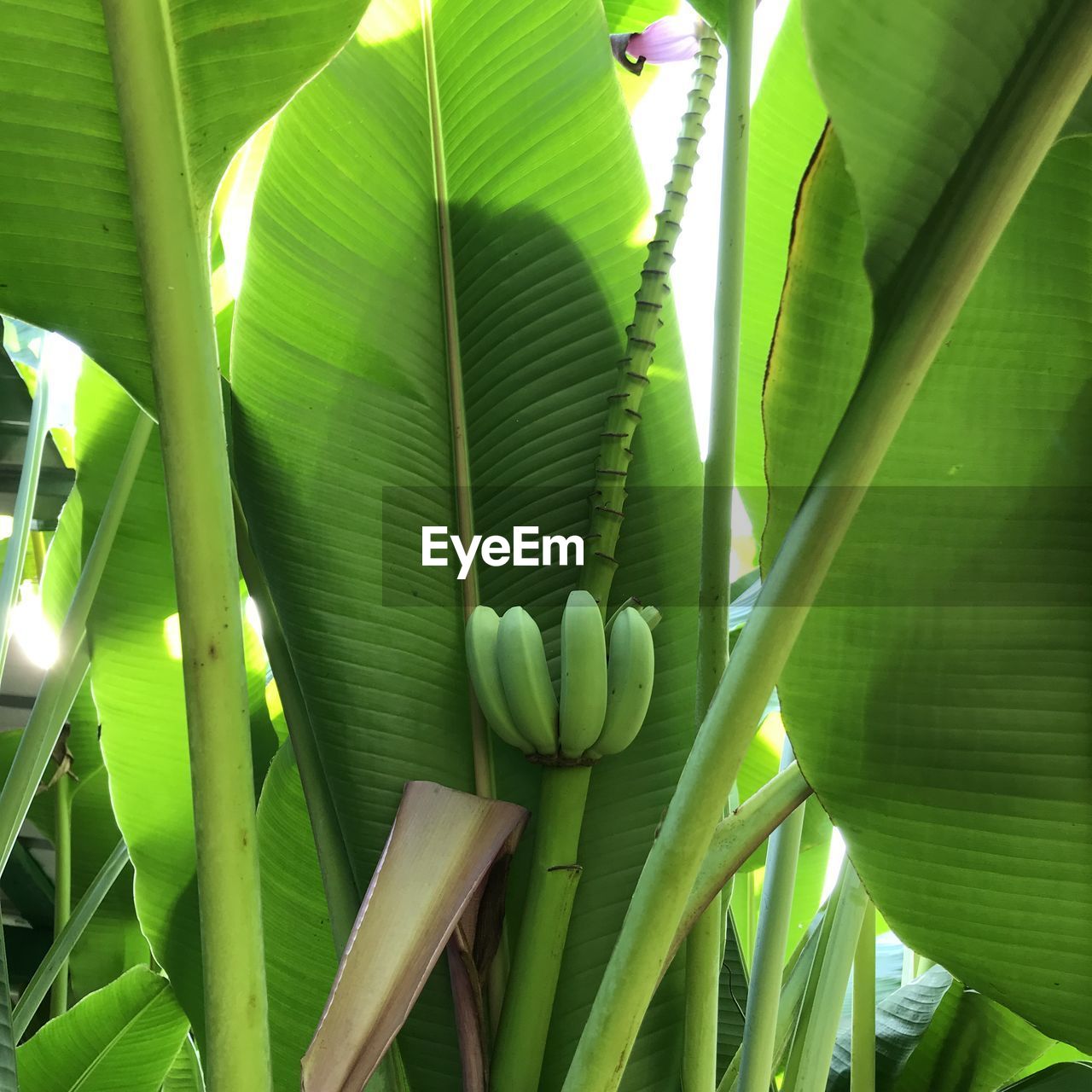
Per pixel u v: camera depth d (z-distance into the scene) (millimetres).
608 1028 468
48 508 1362
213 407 443
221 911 445
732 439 612
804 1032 687
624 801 656
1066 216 512
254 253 660
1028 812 542
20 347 1110
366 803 641
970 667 543
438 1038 637
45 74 443
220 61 430
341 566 659
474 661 583
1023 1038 714
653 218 691
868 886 576
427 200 695
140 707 832
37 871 1532
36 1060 850
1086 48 382
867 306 495
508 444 687
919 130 398
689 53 691
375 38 680
